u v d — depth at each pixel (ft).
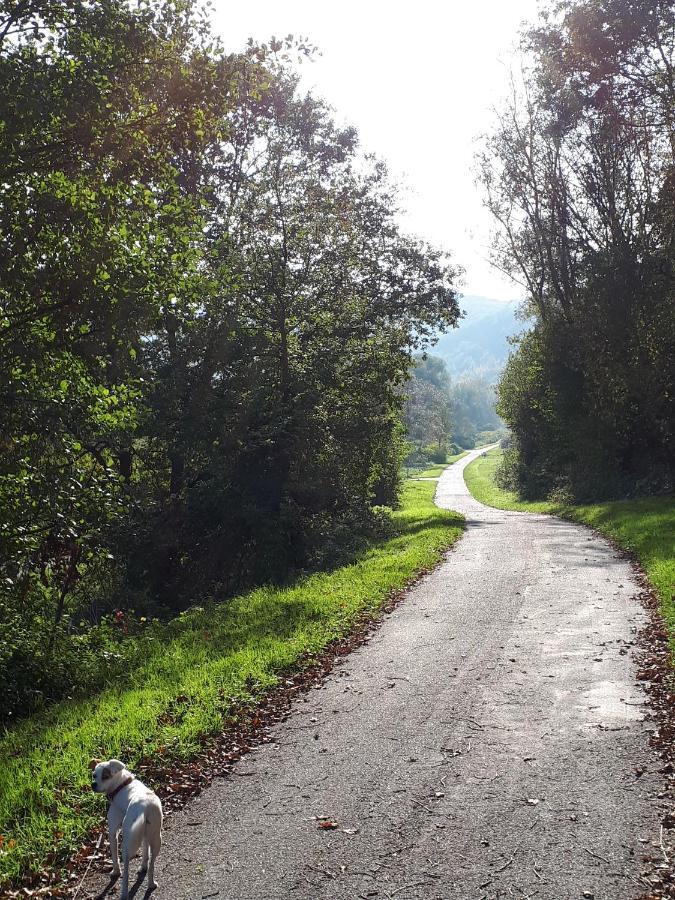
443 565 69.56
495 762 25.85
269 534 82.84
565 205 128.26
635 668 34.96
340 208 94.58
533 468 175.73
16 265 38.50
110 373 47.55
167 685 37.27
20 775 26.89
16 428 40.60
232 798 24.40
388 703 32.65
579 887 18.20
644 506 98.22
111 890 19.21
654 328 111.24
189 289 46.37
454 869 19.31
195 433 80.79
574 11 100.83
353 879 19.11
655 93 101.65
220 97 46.80
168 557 84.53
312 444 89.56
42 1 42.37
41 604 48.37
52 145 42.06
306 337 94.73
